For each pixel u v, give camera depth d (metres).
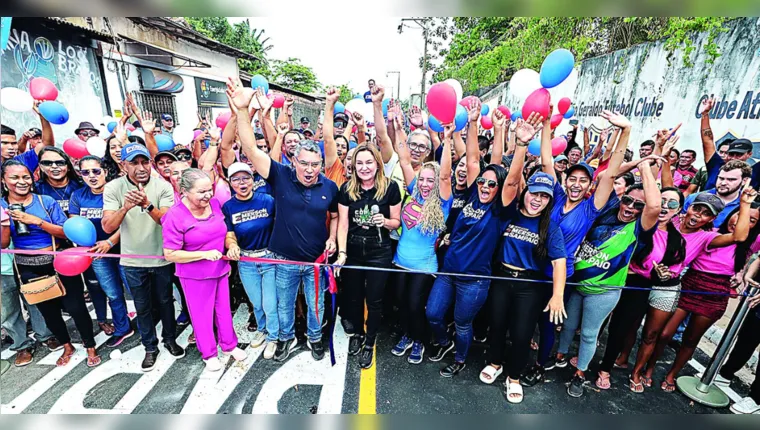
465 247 2.67
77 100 8.43
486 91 13.12
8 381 2.92
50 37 7.72
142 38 10.95
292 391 2.85
